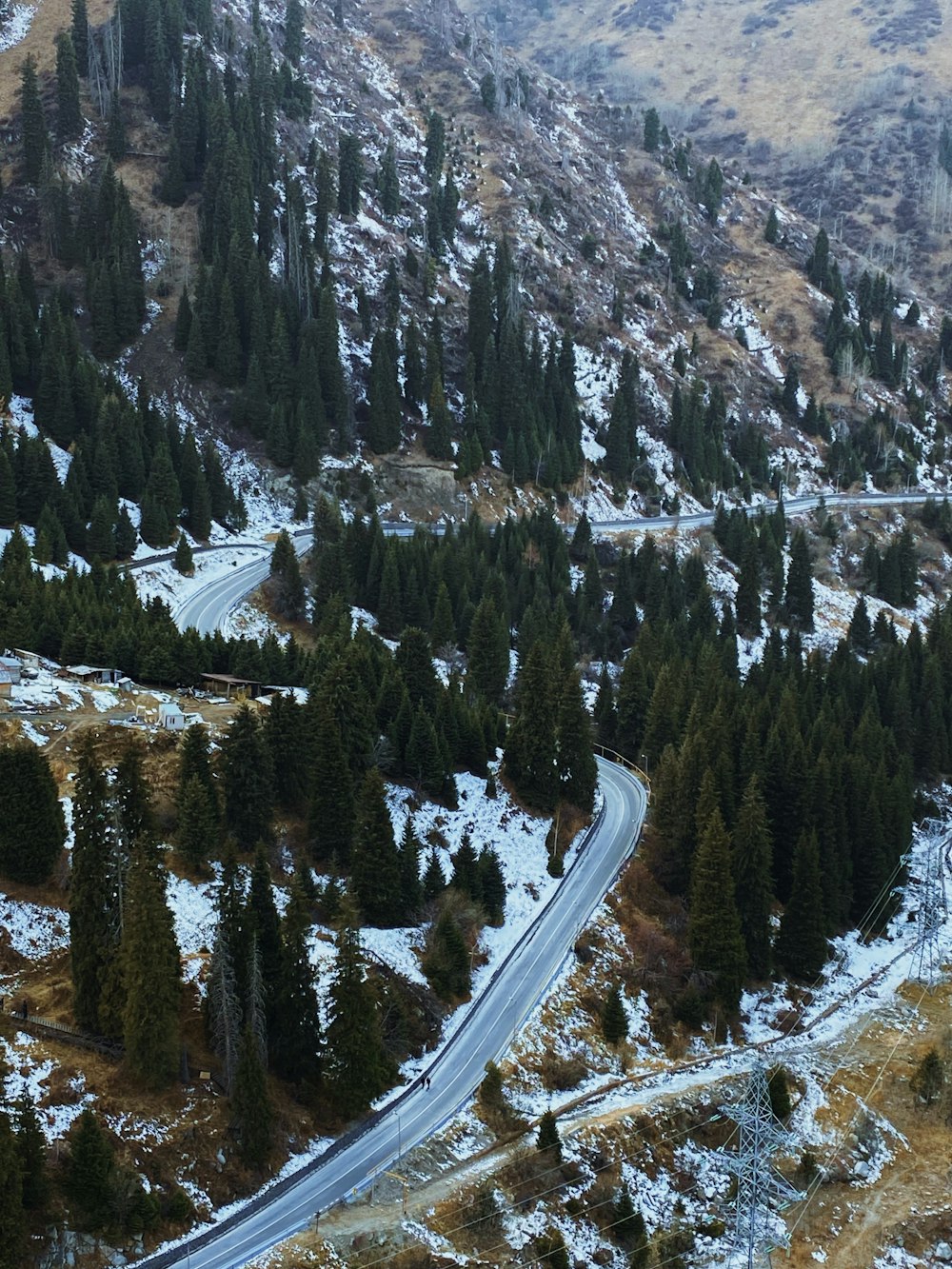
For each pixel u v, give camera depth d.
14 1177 54.12
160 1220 59.72
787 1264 70.88
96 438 156.62
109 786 72.81
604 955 91.00
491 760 113.62
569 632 143.88
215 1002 68.06
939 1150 82.12
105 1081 64.44
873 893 109.62
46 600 111.44
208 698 105.88
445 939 83.38
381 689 106.31
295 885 72.00
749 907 95.75
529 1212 67.38
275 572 149.62
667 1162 74.94
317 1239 60.56
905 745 138.88
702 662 142.88
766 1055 87.81
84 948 67.19
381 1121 70.94
